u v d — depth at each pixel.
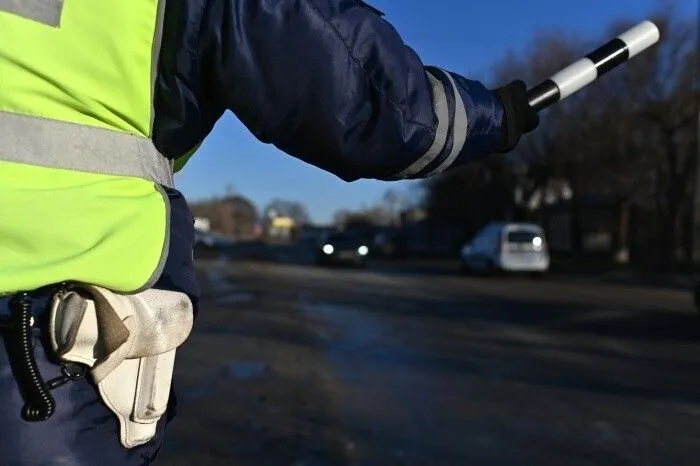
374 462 4.44
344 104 1.18
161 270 1.16
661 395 6.27
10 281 1.04
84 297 1.09
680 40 24.30
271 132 1.24
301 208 116.94
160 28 1.16
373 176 1.31
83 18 1.11
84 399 1.12
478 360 7.80
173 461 4.36
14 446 1.06
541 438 4.97
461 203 43.50
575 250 37.31
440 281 19.94
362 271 24.28
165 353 1.21
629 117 25.81
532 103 1.43
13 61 1.07
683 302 14.88
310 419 5.32
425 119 1.23
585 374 7.14
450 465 4.41
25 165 1.08
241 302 13.20
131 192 1.16
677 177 26.97
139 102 1.17
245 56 1.15
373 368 7.24
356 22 1.19
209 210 97.88
